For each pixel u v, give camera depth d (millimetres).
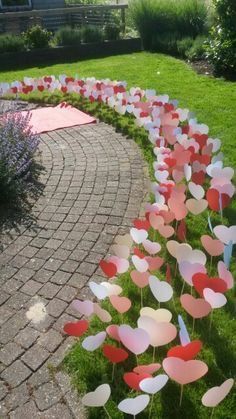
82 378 2215
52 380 2229
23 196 4008
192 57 8844
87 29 10672
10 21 12266
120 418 2004
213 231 2820
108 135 5297
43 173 4430
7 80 8391
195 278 2367
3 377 2266
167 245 2756
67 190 4074
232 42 7473
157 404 2051
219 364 2234
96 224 3518
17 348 2430
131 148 4883
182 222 3141
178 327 2469
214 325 2471
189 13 10242
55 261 3111
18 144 4383
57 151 4934
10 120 4789
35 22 11883
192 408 2023
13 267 3082
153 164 4027
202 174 3594
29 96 6984
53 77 7242
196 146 4129
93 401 1852
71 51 10453
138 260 2533
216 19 8141
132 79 7754
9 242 3365
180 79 7547
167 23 10492
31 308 2703
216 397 1797
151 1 10570
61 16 13266
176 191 3232
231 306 2588
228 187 3297
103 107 6188
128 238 2875
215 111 5816
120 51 10805
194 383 2135
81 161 4652
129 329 2002
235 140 4828
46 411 2080
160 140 4398
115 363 2189
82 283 2883
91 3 15812
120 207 3732
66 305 2709
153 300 2682
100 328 2508
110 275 2600
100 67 8969
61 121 5852
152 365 1948
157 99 5773
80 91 6652
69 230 3465
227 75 7535
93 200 3873
